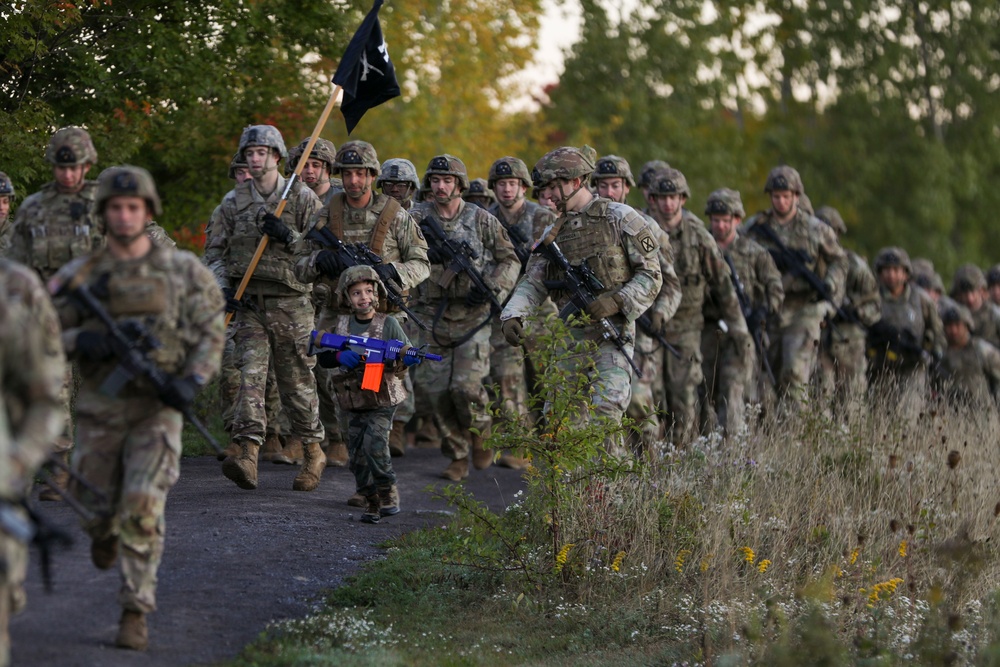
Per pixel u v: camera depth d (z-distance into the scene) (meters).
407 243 24.56
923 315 36.59
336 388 22.02
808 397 28.23
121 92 33.84
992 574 19.72
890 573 19.67
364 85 26.28
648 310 26.56
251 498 23.33
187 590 17.56
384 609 17.80
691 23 86.12
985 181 91.06
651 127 83.88
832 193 90.00
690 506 20.78
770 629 16.98
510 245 28.42
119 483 14.80
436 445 32.91
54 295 14.53
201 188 38.31
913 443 25.45
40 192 21.25
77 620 15.53
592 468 19.70
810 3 91.56
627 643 17.31
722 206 30.92
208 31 35.75
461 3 61.56
